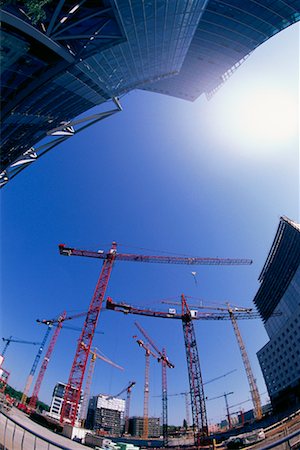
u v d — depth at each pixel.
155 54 45.88
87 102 46.56
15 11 21.47
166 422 118.25
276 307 110.00
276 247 116.44
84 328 79.38
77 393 67.31
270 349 109.38
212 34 59.44
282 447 11.98
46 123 43.12
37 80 30.77
